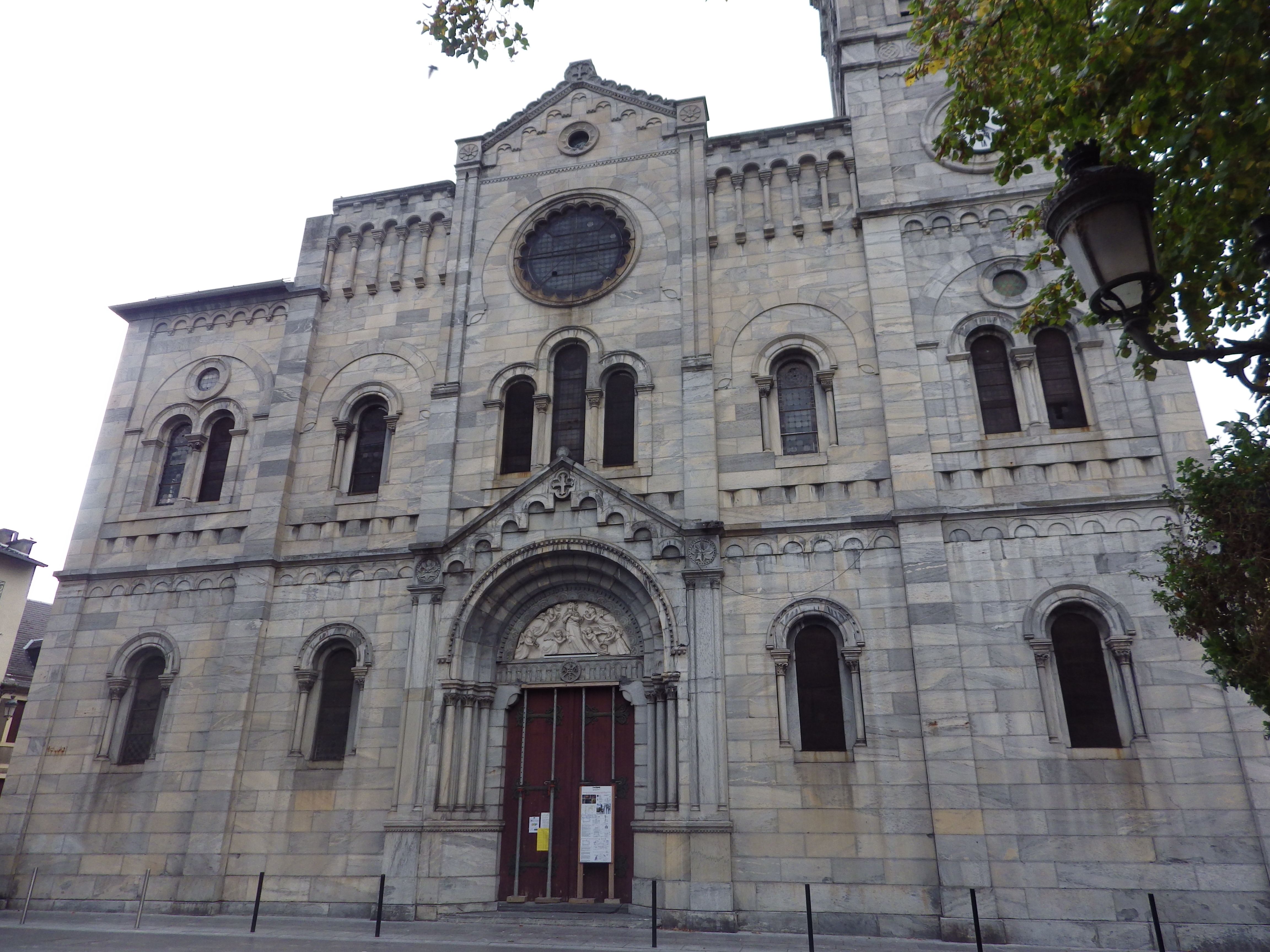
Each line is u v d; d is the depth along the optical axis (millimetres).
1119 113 10859
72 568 22375
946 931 15281
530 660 19406
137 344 24953
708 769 17094
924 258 20266
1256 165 9234
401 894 17516
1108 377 18391
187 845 19000
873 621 17672
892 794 16500
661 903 16578
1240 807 15102
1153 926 14695
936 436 18703
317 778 19109
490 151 24359
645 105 23656
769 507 19000
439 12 13781
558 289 22500
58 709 21031
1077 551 17188
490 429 21281
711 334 20812
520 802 18406
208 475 23141
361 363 23031
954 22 12711
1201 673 15914
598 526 19406
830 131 22203
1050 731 16125
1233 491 10547
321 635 20234
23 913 17828
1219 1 8742
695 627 18109
